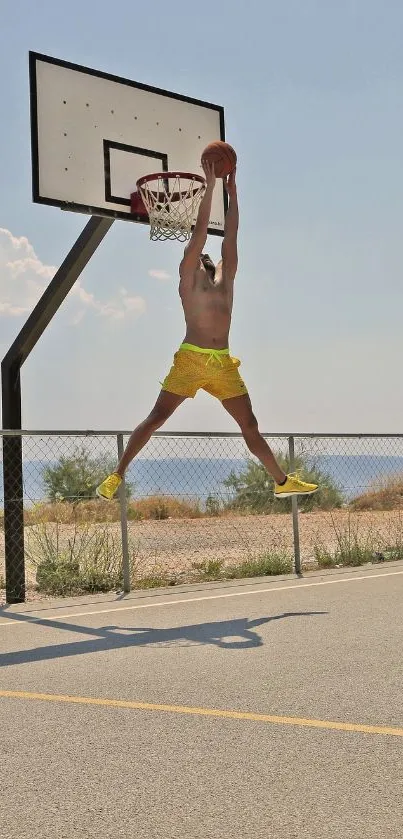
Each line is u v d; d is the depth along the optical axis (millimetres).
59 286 8914
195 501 17797
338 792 3225
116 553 9742
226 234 7410
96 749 3764
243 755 3641
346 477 13148
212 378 7125
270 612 7156
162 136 10258
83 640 6227
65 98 9477
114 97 9883
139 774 3455
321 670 5070
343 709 4277
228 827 2957
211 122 10750
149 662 5438
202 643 5969
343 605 7367
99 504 14461
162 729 4020
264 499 17484
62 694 4699
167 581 9430
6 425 8906
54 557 9508
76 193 9398
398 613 6902
